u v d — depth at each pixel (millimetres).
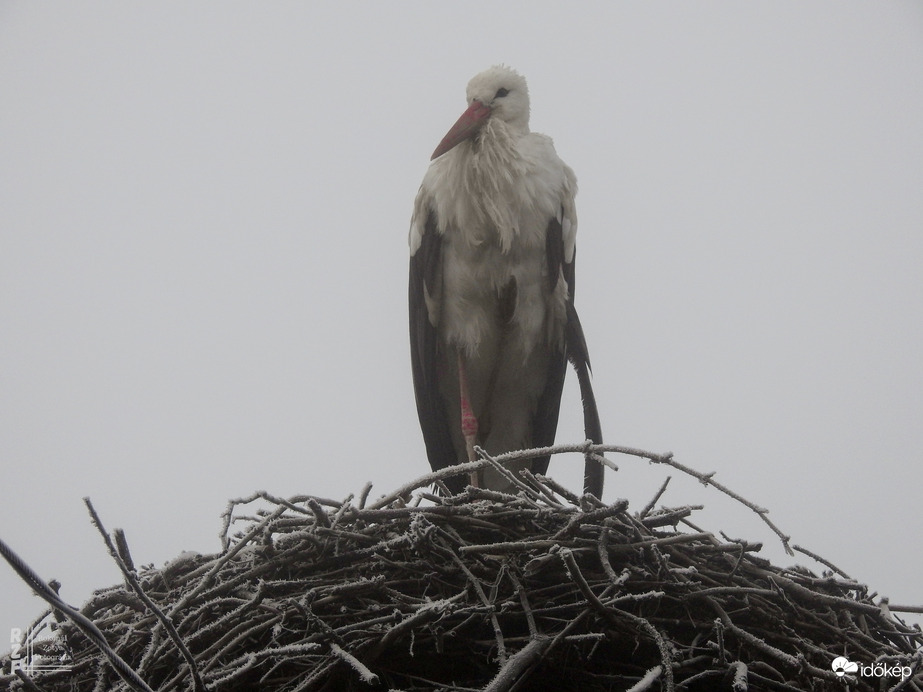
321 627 7684
